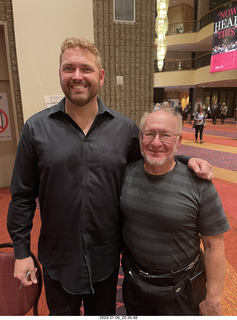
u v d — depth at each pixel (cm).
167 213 107
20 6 360
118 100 475
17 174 118
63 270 119
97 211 116
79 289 119
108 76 462
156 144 106
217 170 556
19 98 407
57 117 115
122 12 443
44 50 378
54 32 375
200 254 122
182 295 114
